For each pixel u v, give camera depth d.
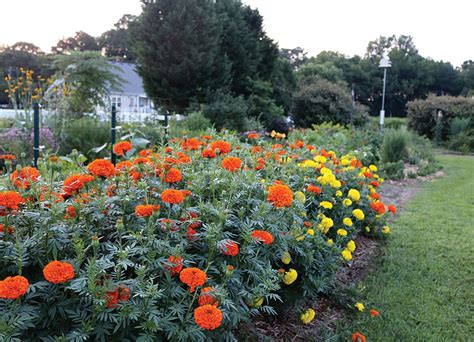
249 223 2.10
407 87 46.09
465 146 16.09
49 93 7.98
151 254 1.69
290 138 7.08
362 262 3.76
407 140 10.41
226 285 1.88
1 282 1.32
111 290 1.48
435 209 6.12
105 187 2.21
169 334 1.54
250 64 17.03
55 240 1.68
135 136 6.64
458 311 3.01
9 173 2.23
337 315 2.80
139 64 15.20
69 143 7.21
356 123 15.79
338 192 3.46
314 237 2.66
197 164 2.92
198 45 14.58
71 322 1.58
